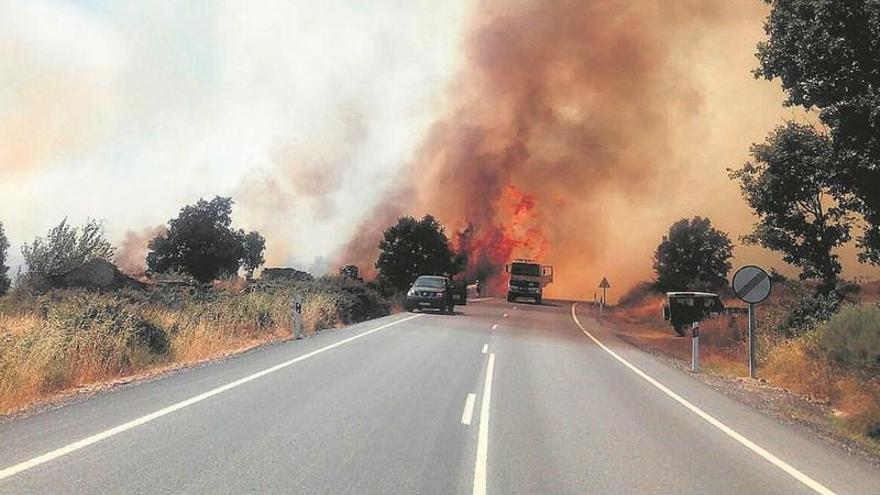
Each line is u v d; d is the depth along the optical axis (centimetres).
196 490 543
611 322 3738
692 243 5019
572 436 803
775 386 1405
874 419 952
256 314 2094
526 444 751
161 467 605
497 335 2278
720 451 758
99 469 595
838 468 705
